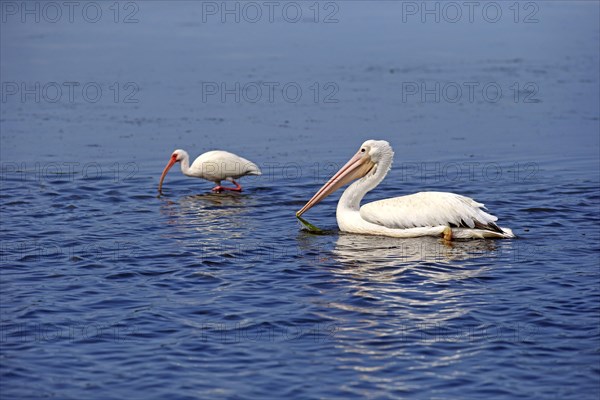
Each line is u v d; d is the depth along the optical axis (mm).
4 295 12625
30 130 25203
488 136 24266
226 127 25469
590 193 18688
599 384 9758
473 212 15492
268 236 15922
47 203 18328
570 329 11234
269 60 34594
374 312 11898
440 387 9727
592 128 24906
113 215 17438
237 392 9617
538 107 27547
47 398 9477
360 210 16234
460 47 36969
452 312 11867
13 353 10602
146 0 48750
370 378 9945
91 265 14078
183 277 13484
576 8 45625
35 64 33875
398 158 22281
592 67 32875
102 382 9859
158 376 10016
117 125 25750
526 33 39750
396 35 39750
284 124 25828
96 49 36719
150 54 35719
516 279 13195
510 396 9508
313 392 9633
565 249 14734
